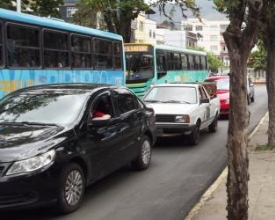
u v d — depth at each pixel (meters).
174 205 7.67
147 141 10.41
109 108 8.77
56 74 13.92
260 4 4.90
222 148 13.23
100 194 8.34
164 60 25.33
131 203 7.79
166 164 11.01
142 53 23.91
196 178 9.59
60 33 14.33
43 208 7.40
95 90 8.59
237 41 5.00
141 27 82.38
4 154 6.60
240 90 5.04
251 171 9.46
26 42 12.61
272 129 12.10
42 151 6.70
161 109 13.16
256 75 91.38
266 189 8.01
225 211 6.89
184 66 29.34
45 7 23.58
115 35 18.52
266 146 12.12
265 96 40.06
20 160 6.55
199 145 13.75
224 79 23.92
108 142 8.31
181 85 14.60
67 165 7.06
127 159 9.30
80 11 25.17
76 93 8.34
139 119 9.89
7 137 7.04
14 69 12.00
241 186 5.16
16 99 8.42
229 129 5.14
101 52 17.17
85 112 7.88
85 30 15.97
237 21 5.01
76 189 7.33
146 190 8.62
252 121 19.75
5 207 6.52
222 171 10.04
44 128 7.38
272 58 12.09
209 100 14.95
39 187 6.60
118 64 18.62
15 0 22.75
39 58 13.14
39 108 8.02
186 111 13.10
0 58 11.54
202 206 7.20
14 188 6.48
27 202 6.58
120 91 9.53
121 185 8.98
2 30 11.65
